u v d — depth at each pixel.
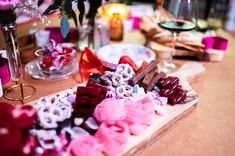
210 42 0.64
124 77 0.44
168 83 0.45
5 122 0.29
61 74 0.53
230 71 0.61
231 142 0.38
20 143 0.28
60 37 0.65
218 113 0.45
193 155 0.35
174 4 0.58
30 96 0.46
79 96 0.38
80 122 0.34
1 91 0.45
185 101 0.44
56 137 0.32
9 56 0.45
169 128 0.40
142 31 0.80
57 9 0.47
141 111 0.37
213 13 0.94
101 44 0.68
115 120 0.34
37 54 0.52
